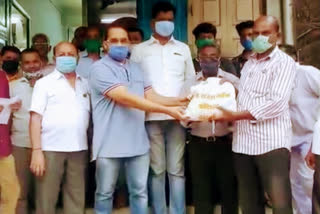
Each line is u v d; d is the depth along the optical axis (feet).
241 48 15.87
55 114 9.22
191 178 9.98
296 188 10.07
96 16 18.63
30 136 9.27
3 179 9.94
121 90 8.70
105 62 9.02
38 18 21.43
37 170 9.11
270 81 8.11
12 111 10.00
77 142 9.37
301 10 14.01
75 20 25.50
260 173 8.36
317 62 12.28
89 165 10.02
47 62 11.09
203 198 9.77
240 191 8.71
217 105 8.59
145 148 9.22
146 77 9.82
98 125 8.98
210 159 9.69
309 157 8.84
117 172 9.08
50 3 23.25
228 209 9.73
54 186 9.31
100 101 9.00
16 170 9.98
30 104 9.99
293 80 8.36
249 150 8.36
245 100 8.42
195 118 8.72
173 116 8.86
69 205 9.66
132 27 11.44
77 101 9.44
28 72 10.50
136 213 9.20
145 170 9.26
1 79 10.03
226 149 9.65
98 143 8.94
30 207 10.08
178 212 9.95
